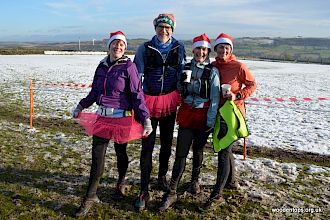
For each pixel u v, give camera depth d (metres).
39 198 4.86
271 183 5.75
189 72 4.61
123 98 4.48
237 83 4.77
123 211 4.61
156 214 4.57
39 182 5.39
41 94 15.12
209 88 4.61
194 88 4.66
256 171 6.25
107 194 5.05
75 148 7.21
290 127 10.41
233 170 5.23
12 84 18.42
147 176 4.71
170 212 4.63
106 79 4.46
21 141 7.54
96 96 4.72
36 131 8.46
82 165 6.23
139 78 4.50
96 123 4.52
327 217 4.70
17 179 5.45
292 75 32.91
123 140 4.42
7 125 8.98
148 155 4.72
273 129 10.08
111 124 4.44
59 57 53.47
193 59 4.78
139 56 4.72
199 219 4.50
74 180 5.54
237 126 4.60
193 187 5.12
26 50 63.72
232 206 4.84
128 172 5.93
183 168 4.73
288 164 6.73
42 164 6.18
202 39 4.64
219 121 4.74
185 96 4.75
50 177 5.61
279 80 27.22
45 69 29.77
